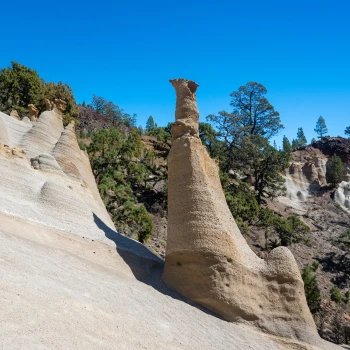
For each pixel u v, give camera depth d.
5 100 51.25
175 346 9.74
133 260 16.11
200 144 17.14
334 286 38.84
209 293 14.19
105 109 135.75
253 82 93.38
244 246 16.41
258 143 76.31
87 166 26.23
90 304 9.62
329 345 14.70
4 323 6.82
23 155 18.70
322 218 68.81
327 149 108.81
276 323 14.40
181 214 15.60
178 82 18.38
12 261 10.00
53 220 15.74
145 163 51.97
